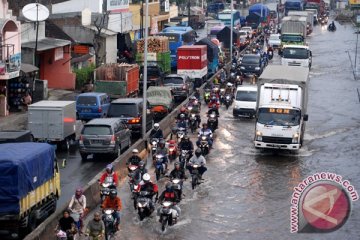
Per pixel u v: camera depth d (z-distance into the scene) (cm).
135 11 17412
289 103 7225
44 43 10931
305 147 7594
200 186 5872
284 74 7600
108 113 7744
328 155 7175
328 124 9069
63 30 13038
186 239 4494
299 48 14100
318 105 10712
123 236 4531
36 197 4403
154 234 4594
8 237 4169
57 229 4138
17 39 9350
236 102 9388
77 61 12019
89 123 6631
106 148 6550
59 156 6888
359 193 5597
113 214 4431
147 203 4819
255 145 7156
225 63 14900
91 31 12988
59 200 5231
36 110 6969
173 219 4750
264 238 4541
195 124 8325
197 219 4931
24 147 4566
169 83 10556
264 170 6462
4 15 9350
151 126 8156
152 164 6675
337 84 13188
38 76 11231
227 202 5391
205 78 12494
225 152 7281
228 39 17375
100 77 9825
